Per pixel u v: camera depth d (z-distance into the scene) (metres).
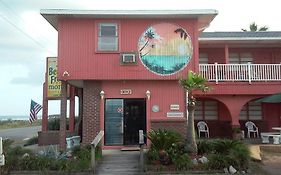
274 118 24.73
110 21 19.69
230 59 25.59
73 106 24.64
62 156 16.67
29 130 44.31
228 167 15.21
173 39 19.77
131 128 19.78
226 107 22.89
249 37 23.36
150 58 19.64
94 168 15.17
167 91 19.81
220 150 16.61
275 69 22.42
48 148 19.22
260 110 24.81
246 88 22.17
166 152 15.73
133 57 19.41
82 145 18.80
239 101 22.34
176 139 16.41
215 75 22.19
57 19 19.77
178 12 19.19
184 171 15.02
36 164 15.40
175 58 19.69
